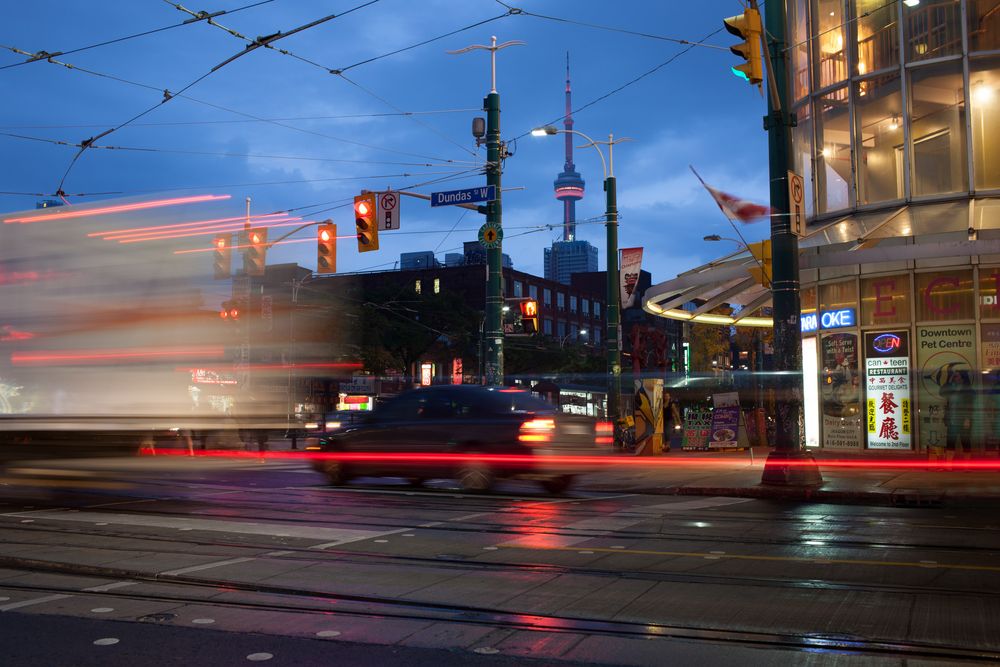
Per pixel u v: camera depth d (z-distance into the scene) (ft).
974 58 74.95
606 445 99.04
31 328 46.01
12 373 45.62
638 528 34.71
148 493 48.57
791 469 49.85
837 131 83.71
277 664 16.99
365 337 172.86
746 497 49.21
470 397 51.37
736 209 60.75
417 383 205.67
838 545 30.60
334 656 17.47
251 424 52.49
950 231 69.26
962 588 23.41
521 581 24.49
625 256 97.76
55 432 46.50
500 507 42.01
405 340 187.83
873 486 49.21
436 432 50.96
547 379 228.84
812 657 17.25
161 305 48.44
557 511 40.42
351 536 32.37
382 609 21.38
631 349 96.02
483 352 166.09
